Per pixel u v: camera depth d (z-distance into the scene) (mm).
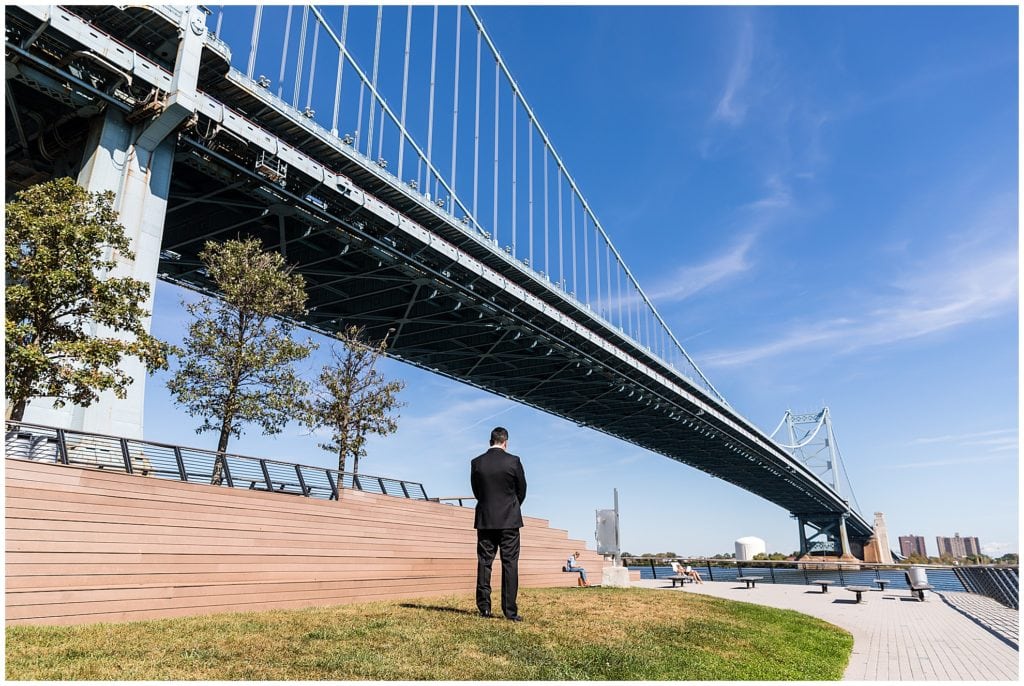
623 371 62031
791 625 10680
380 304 49406
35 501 7062
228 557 9312
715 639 7672
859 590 17391
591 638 6469
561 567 19406
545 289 48969
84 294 12336
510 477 7148
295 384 19016
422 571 13008
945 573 25891
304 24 33594
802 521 115625
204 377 17875
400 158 43000
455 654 5262
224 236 37969
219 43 25250
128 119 22781
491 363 63344
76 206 12945
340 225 34156
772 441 89938
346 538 11891
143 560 8117
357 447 24125
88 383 11938
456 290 43312
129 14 22344
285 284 19469
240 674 4391
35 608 6777
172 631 5789
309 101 32438
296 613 7293
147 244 22156
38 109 23953
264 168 27547
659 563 28766
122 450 10688
